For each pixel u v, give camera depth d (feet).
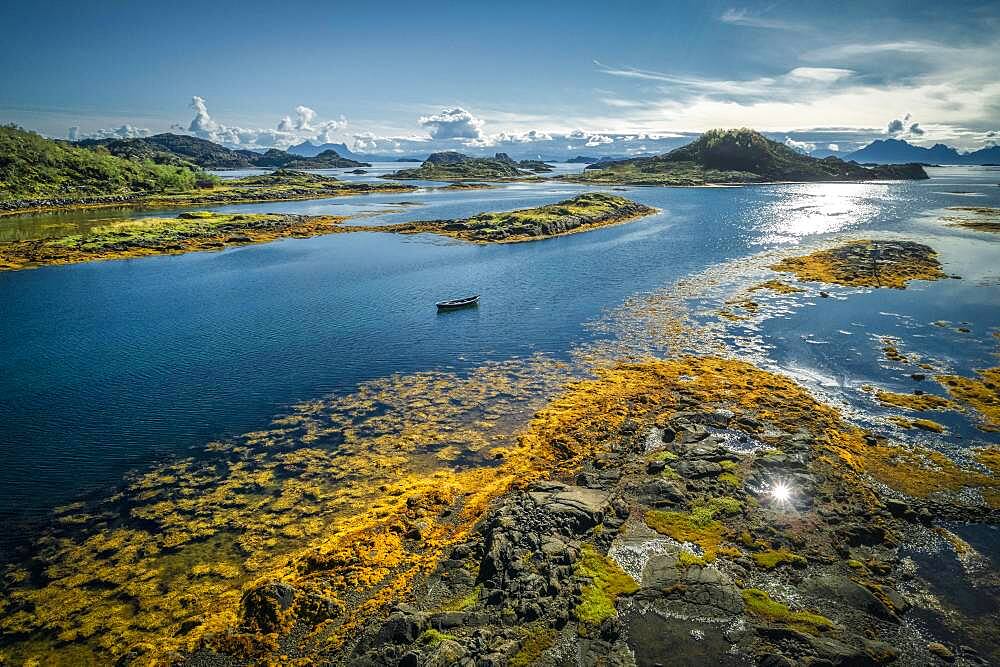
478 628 62.49
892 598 65.21
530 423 113.50
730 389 123.95
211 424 116.88
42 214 466.70
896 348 147.33
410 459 101.76
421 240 344.69
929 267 232.53
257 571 75.25
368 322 182.70
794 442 99.66
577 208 424.87
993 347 146.61
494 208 516.73
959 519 80.02
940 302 185.88
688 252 288.51
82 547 81.05
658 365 139.95
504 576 69.82
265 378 139.23
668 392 124.47
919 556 72.79
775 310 181.88
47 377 141.59
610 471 94.12
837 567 70.74
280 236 362.12
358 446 106.63
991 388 122.01
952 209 459.32
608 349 153.07
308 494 92.17
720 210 483.10
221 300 213.25
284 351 157.38
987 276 218.59
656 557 73.15
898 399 117.60
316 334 171.53
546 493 85.92
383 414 119.24
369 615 66.64
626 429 108.37
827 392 122.52
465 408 120.98
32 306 206.49
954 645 59.16
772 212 461.78
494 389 130.11
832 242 305.32
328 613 66.85
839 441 100.78
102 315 194.80
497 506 85.81
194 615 68.03
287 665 60.44
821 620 61.93
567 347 155.74
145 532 84.12
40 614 68.85
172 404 126.11
